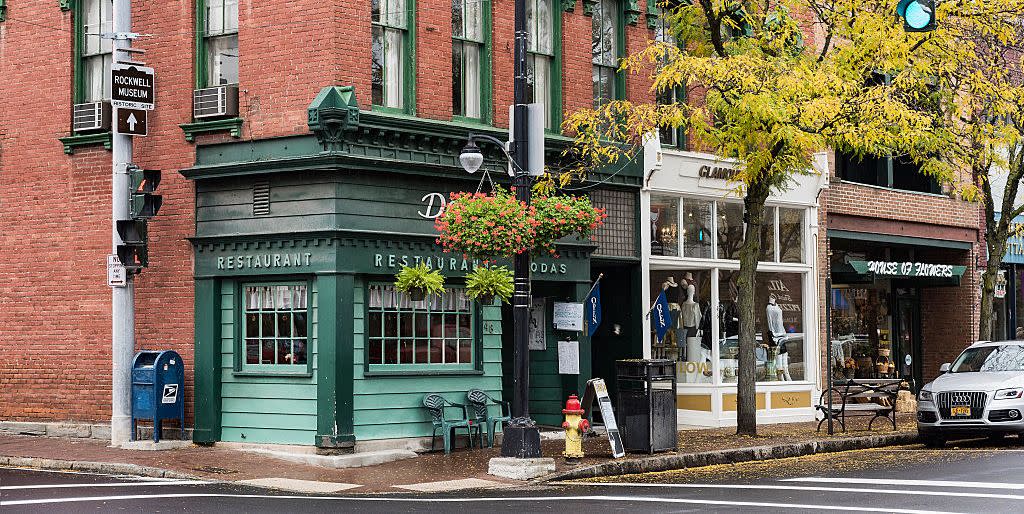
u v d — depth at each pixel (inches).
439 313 792.9
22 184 849.5
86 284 823.7
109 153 815.7
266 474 673.0
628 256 903.7
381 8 770.2
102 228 816.9
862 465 706.2
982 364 872.9
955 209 1176.8
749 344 831.7
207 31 788.0
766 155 779.4
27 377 849.5
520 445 660.7
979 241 1206.3
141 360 772.6
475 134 722.8
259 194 757.9
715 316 956.6
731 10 797.9
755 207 829.2
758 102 741.3
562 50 866.8
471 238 661.9
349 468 700.7
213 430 770.2
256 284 770.8
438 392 784.3
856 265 1059.9
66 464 698.2
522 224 658.2
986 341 904.9
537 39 858.8
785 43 824.3
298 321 754.2
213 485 633.6
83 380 826.2
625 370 736.3
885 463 713.6
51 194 836.6
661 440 732.7
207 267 775.1
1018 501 532.7
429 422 776.3
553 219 670.5
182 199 784.3
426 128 767.7
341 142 732.7
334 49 733.3
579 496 579.8
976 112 1012.5
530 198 724.7
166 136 789.9
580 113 800.9
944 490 575.8
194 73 783.1
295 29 746.2
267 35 756.6
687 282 951.0
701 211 957.2
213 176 766.5
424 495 603.2
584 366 860.6
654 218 924.6
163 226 791.1
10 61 853.8
